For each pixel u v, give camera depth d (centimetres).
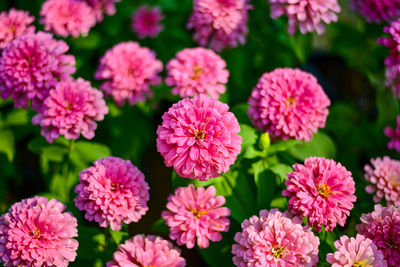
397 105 81
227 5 76
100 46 85
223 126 65
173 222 67
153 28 86
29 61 71
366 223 67
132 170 68
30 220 65
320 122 72
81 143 75
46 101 70
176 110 65
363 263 64
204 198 67
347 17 96
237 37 78
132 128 81
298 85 71
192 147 64
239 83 81
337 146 83
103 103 71
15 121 79
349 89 97
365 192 71
